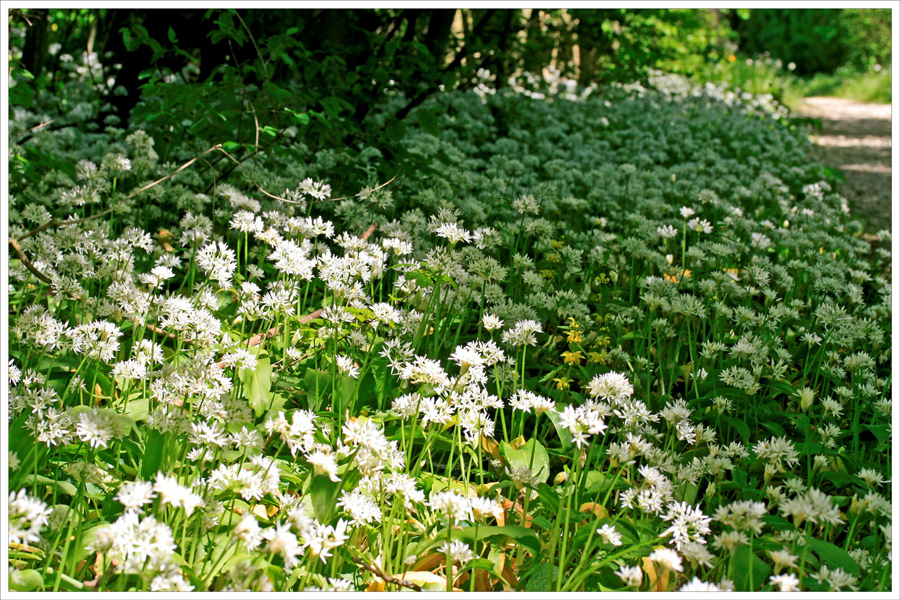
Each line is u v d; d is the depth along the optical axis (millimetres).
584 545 2092
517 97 8281
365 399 2650
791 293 4098
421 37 7051
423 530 2174
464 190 4953
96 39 7742
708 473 2506
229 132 4266
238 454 2053
